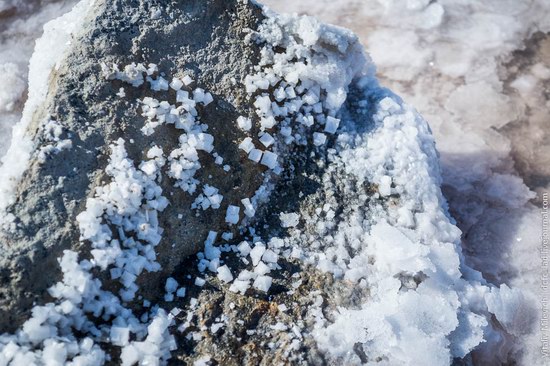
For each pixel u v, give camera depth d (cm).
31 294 30
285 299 33
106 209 32
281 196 37
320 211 36
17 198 32
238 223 35
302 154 38
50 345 29
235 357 32
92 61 35
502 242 42
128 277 32
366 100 40
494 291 36
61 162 32
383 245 35
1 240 31
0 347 29
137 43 36
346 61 39
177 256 34
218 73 37
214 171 35
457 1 56
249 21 38
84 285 30
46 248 31
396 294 34
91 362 29
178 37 37
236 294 33
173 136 35
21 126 36
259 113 37
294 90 38
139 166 33
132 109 34
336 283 34
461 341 34
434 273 34
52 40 37
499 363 36
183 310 32
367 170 37
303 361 32
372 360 32
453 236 36
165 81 35
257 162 36
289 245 35
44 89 35
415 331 32
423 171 37
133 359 30
